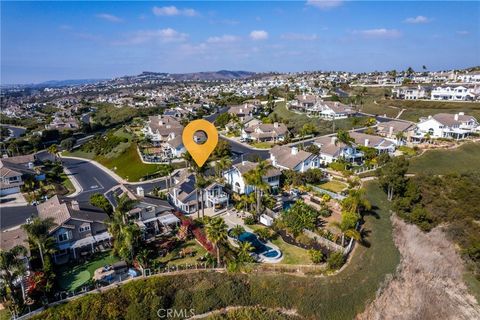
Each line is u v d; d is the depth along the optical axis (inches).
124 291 1797.5
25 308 1649.9
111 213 2596.0
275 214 2615.7
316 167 3597.4
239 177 3117.6
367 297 1969.7
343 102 7416.3
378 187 3122.5
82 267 2017.7
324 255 2127.2
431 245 2600.9
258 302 1872.5
